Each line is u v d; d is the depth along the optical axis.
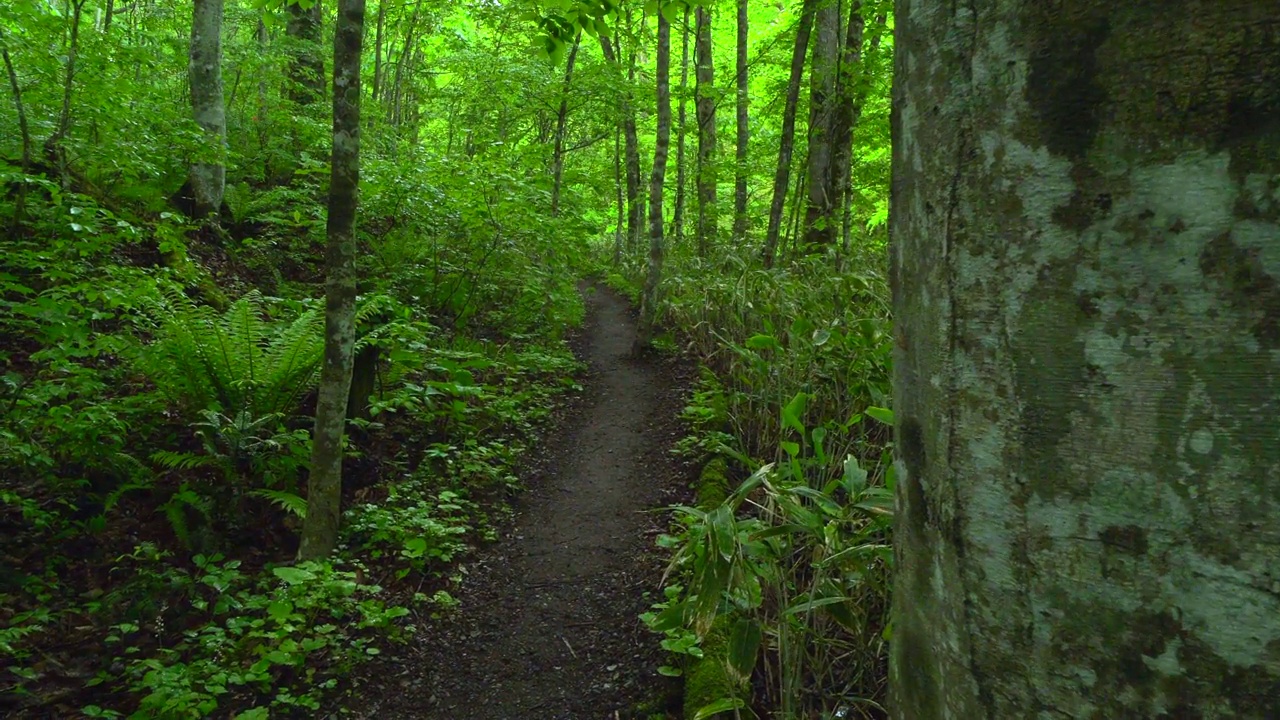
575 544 4.35
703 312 7.64
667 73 7.91
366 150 9.26
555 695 3.08
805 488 2.34
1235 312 0.53
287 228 7.65
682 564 3.73
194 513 3.86
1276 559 0.51
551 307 8.88
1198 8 0.54
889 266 0.86
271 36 9.99
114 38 6.71
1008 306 0.64
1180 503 0.55
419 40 14.57
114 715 2.65
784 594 2.43
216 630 3.15
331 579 3.47
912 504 0.79
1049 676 0.62
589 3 3.59
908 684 0.81
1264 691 0.51
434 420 5.54
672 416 6.23
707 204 11.80
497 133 14.59
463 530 4.12
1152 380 0.56
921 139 0.76
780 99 10.19
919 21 0.76
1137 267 0.56
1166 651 0.55
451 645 3.43
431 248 7.60
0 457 3.53
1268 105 0.52
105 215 4.63
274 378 4.50
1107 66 0.58
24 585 3.22
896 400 0.84
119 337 4.21
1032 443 0.62
